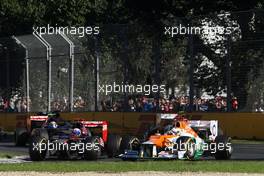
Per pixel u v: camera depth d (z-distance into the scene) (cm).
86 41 12850
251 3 13288
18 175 5825
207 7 13712
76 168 6319
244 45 10938
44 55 13688
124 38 12344
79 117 12912
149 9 14200
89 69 12812
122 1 14900
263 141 10531
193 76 11456
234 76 11038
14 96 14438
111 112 12425
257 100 10775
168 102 11731
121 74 12362
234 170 6100
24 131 10212
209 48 11306
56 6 15825
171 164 6688
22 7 16038
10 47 14512
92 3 16150
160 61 11862
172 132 7319
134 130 11950
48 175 5803
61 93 13362
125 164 6688
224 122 11106
